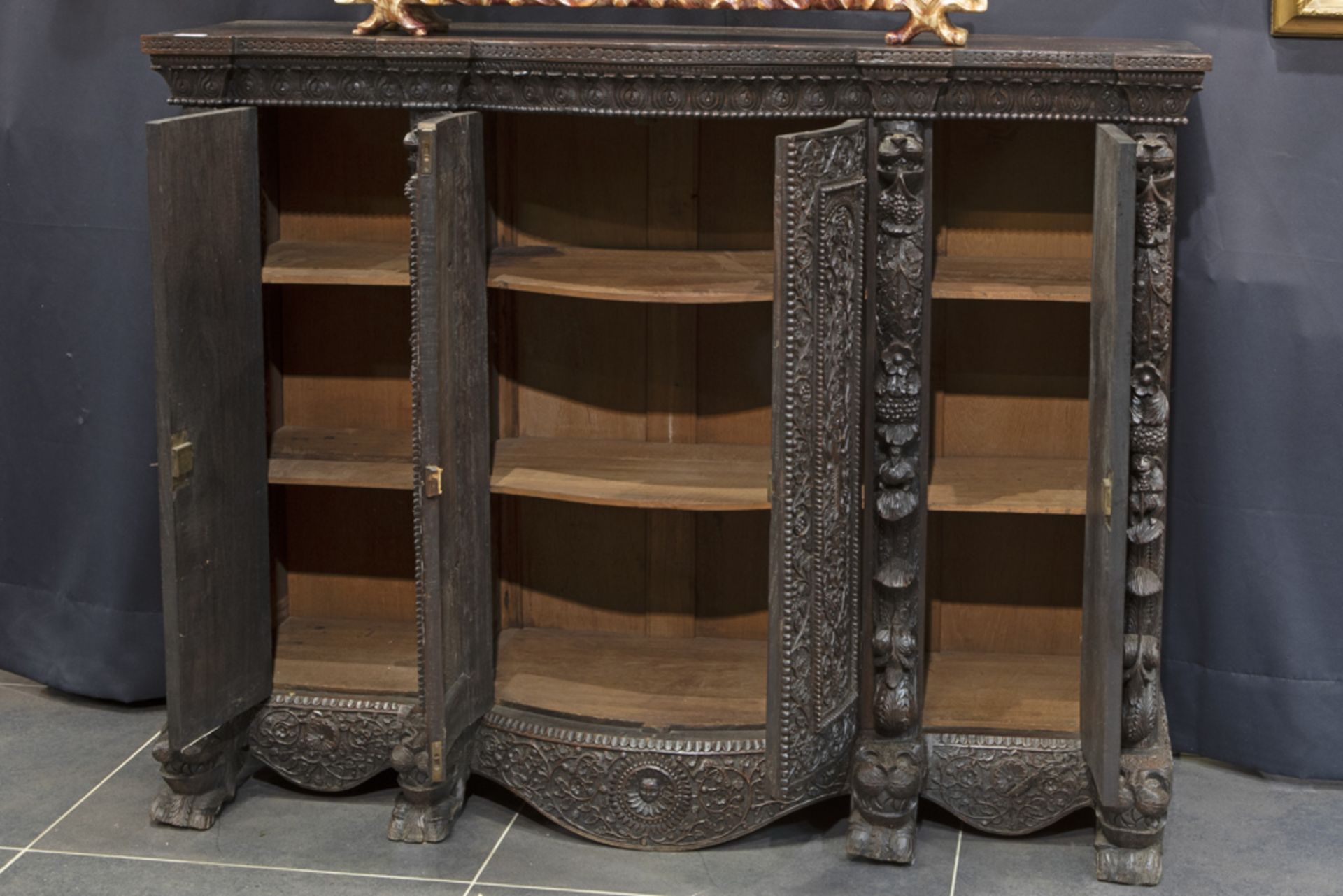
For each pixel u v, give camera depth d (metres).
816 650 3.15
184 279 3.12
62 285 3.92
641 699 3.50
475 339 3.27
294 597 3.89
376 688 3.53
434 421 3.08
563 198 3.58
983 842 3.44
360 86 3.20
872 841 3.35
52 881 3.24
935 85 3.03
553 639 3.79
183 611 3.21
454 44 3.11
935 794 3.38
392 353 3.72
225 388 3.30
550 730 3.39
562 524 3.78
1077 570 3.66
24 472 4.06
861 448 3.23
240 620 3.41
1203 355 3.59
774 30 3.47
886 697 3.31
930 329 3.28
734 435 3.66
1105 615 3.01
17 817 3.49
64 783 3.64
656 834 3.38
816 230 2.94
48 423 4.01
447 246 3.07
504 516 3.75
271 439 3.66
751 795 3.34
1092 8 3.52
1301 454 3.58
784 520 2.99
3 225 3.94
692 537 3.74
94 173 3.84
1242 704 3.70
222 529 3.32
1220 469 3.62
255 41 3.18
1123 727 3.27
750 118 3.08
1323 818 3.53
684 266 3.41
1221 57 3.46
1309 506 3.60
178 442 3.14
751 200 3.53
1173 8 3.48
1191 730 3.77
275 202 3.61
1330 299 3.50
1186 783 3.68
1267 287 3.52
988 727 3.39
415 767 3.38
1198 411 3.62
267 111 3.52
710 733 3.37
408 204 3.59
